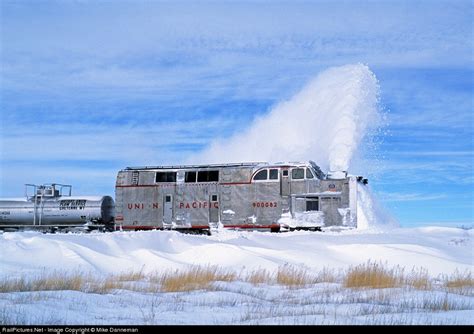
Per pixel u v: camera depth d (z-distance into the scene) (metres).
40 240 25.44
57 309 13.56
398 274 21.50
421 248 26.33
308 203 34.16
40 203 39.00
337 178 34.44
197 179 36.28
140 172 37.38
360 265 21.53
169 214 36.47
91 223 38.25
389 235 30.38
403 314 13.42
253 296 17.02
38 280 18.33
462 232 32.62
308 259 24.83
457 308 14.53
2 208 39.12
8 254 23.83
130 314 13.26
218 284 19.34
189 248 27.30
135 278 20.41
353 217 33.53
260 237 29.52
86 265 23.06
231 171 35.72
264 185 34.97
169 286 18.23
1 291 16.73
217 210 35.72
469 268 23.39
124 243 27.08
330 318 12.70
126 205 37.28
